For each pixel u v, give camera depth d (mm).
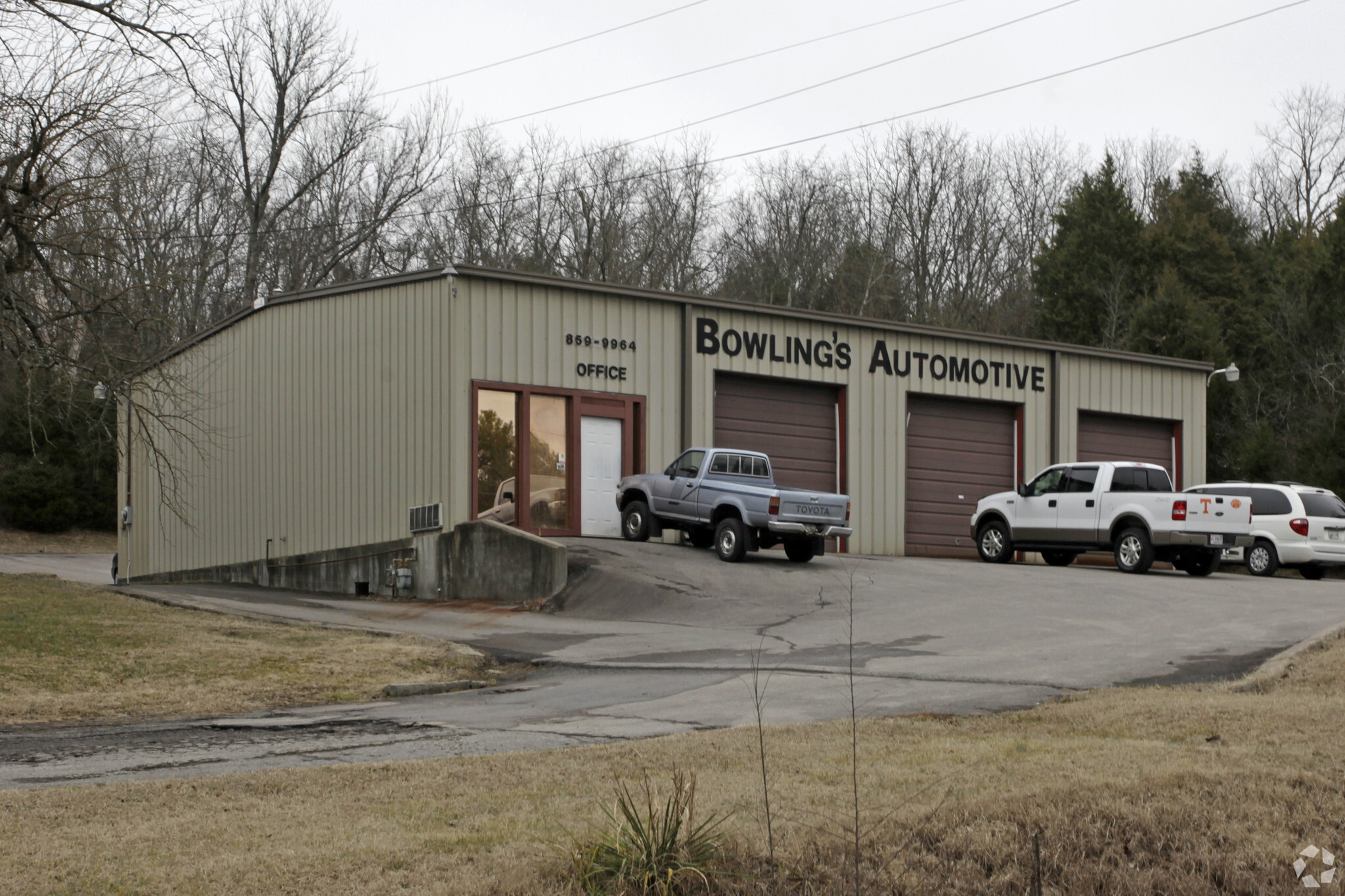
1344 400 42906
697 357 27469
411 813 7371
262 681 13547
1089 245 54062
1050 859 6590
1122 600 19484
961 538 31062
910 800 7527
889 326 30219
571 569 21891
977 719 10516
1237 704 10570
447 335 24266
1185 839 6793
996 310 56562
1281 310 49125
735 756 8922
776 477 28672
